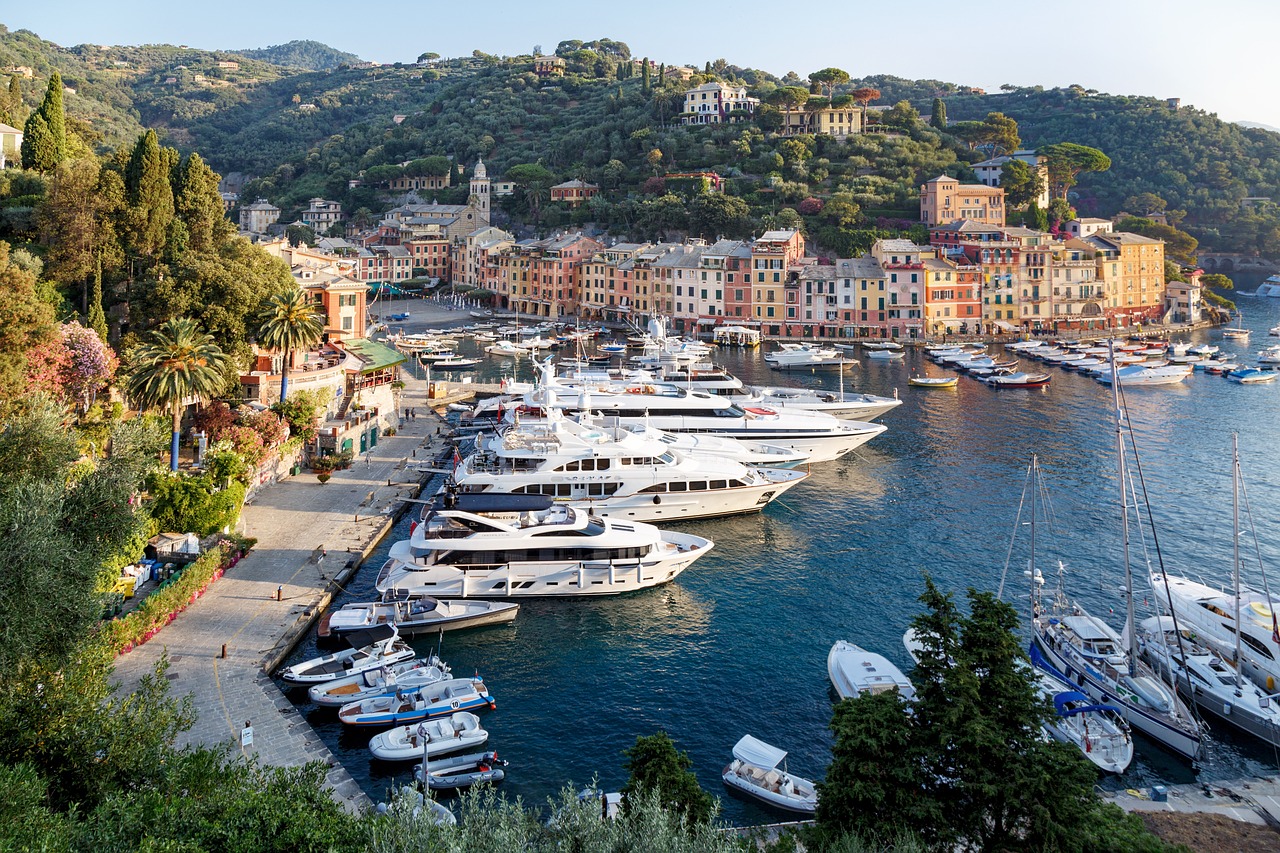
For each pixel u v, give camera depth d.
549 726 47.72
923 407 128.50
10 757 29.23
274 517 73.50
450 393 131.88
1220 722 48.84
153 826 25.80
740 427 95.69
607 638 57.59
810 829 32.16
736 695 50.97
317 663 50.22
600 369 158.25
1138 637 54.25
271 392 94.75
